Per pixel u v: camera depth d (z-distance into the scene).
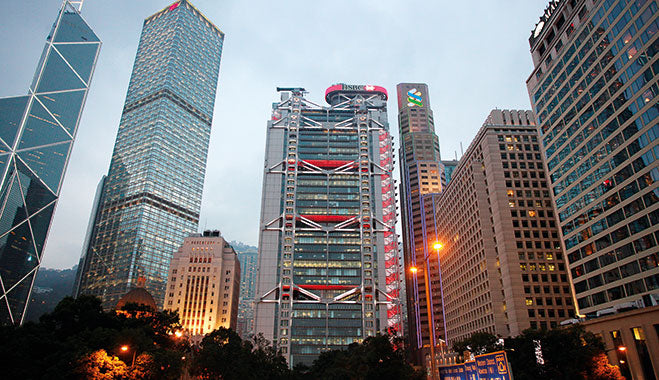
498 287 141.50
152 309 116.38
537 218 143.25
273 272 195.62
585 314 100.81
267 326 184.50
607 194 96.00
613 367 71.31
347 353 113.88
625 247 89.75
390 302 195.00
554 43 120.38
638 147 87.81
